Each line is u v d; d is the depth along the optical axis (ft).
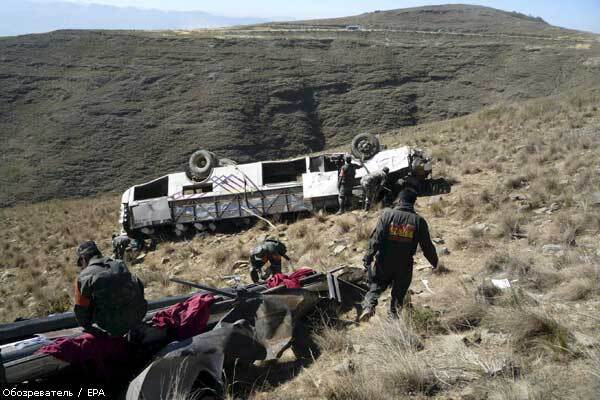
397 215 19.93
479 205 37.52
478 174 49.65
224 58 348.38
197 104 292.20
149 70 328.90
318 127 289.33
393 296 20.10
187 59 345.10
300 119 288.51
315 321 21.21
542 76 324.39
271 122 284.61
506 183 41.75
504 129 71.51
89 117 279.08
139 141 259.80
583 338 15.92
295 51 368.68
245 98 299.17
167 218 52.19
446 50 374.22
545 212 32.71
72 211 93.66
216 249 45.14
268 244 27.02
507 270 23.72
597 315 17.62
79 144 255.70
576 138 52.80
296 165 56.54
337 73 336.08
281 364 18.48
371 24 629.92
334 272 24.61
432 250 20.08
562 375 14.46
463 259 27.09
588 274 20.74
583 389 13.44
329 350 18.53
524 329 16.83
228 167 53.52
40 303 39.65
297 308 20.22
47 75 320.91
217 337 16.93
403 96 312.09
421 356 16.78
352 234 38.37
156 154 250.16
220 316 19.69
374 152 52.29
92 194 220.43
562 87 306.96
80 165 239.30
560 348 15.49
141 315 17.10
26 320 19.92
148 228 52.85
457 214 36.91
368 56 361.92
